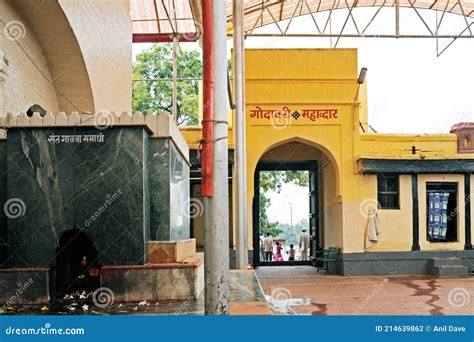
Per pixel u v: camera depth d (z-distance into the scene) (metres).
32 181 4.27
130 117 4.34
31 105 6.74
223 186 3.14
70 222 4.23
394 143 13.02
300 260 15.39
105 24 8.48
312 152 14.44
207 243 3.11
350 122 12.98
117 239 4.23
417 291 9.96
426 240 12.88
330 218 13.76
